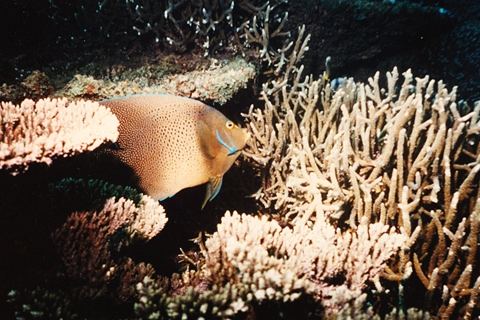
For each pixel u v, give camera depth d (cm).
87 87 87
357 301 58
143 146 71
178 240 83
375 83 86
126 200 69
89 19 112
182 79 92
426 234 72
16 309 56
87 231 63
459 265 69
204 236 84
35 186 64
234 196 89
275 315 59
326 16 116
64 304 56
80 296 59
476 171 71
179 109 71
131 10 111
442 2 136
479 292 65
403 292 67
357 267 63
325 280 62
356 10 115
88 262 62
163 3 113
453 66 131
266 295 57
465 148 80
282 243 65
